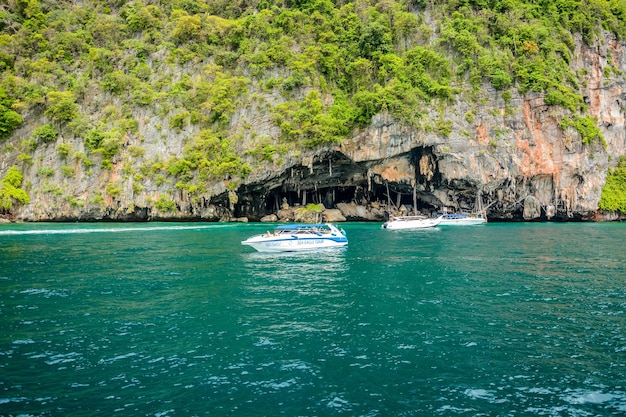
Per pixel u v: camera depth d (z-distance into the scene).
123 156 75.31
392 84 73.50
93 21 92.50
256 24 84.62
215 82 79.44
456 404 10.54
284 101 76.56
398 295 21.17
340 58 81.31
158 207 73.81
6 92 80.38
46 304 19.27
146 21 89.69
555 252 36.44
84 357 13.24
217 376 12.01
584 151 75.44
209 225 67.19
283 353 13.67
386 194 85.12
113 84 80.44
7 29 90.56
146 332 15.56
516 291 21.94
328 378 11.92
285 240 37.81
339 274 26.83
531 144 74.25
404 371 12.38
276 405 10.45
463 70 75.81
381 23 83.31
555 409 10.33
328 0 89.69
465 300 20.14
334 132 72.81
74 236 49.09
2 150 77.94
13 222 73.12
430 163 74.81
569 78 78.69
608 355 13.53
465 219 74.06
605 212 82.25
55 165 75.69
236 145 74.62
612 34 89.44
